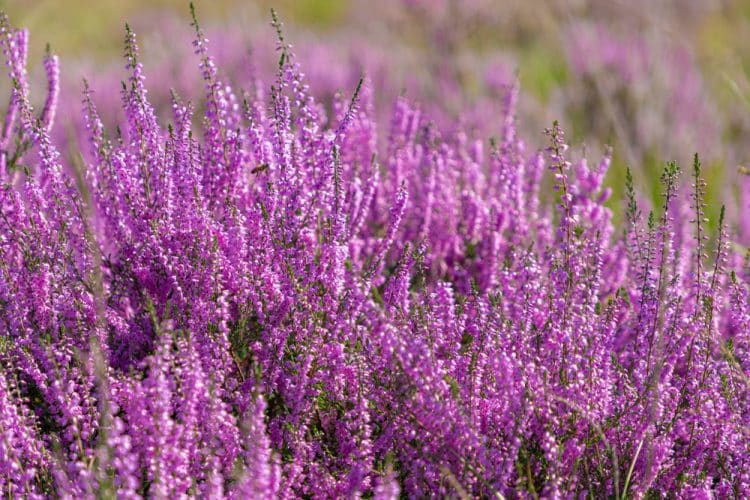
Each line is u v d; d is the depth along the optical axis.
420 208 5.02
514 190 5.14
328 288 3.56
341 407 3.42
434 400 3.02
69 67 11.00
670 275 3.96
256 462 2.67
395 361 3.10
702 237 3.60
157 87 9.59
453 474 3.07
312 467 3.12
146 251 3.78
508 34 13.58
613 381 3.51
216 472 2.83
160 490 2.66
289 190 3.82
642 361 3.64
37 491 3.01
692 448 3.39
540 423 3.17
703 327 3.59
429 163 5.38
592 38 10.85
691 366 3.57
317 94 9.55
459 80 10.64
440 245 5.05
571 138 7.84
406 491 3.20
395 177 5.24
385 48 11.95
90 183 4.14
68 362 3.38
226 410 3.29
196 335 3.46
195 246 3.66
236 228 3.65
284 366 3.46
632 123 8.95
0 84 7.85
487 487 3.03
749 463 3.35
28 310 3.58
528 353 3.34
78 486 2.83
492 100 9.41
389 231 4.23
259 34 11.76
